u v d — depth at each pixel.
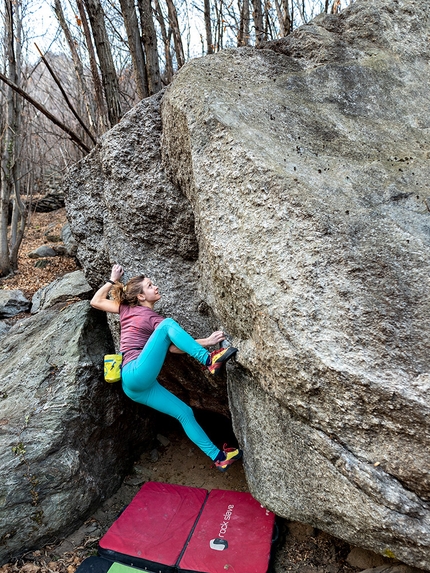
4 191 7.58
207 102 2.99
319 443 2.39
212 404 4.05
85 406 3.82
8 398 3.86
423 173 2.81
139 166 3.62
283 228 2.53
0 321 5.81
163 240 3.65
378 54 3.73
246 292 2.64
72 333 4.33
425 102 3.42
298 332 2.33
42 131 11.78
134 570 3.08
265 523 3.32
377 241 2.38
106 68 4.60
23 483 3.27
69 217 4.36
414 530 2.12
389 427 2.15
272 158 2.75
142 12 4.58
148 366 3.01
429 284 2.23
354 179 2.74
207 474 4.05
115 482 3.94
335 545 3.18
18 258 8.66
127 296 3.30
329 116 3.23
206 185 2.90
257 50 3.65
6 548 3.19
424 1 4.07
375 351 2.17
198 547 3.19
